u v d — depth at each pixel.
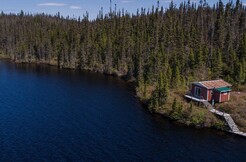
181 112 62.22
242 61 85.62
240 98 69.94
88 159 46.06
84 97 82.81
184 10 151.75
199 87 69.00
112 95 85.44
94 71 129.62
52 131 56.94
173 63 93.12
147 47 115.19
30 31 183.12
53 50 159.12
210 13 143.38
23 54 161.25
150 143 51.97
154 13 157.38
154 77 89.50
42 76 115.50
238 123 57.84
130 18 166.50
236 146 50.91
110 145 51.06
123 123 61.56
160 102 68.12
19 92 87.50
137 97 82.88
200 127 58.97
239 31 116.56
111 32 148.75
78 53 142.50
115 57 126.25
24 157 46.28
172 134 55.78
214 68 88.12
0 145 50.25
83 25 171.25
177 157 47.03
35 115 66.19
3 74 118.69
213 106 65.56
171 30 124.19
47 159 45.81
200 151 49.06
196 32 114.88
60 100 79.19
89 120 63.34
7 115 65.88
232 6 136.50
